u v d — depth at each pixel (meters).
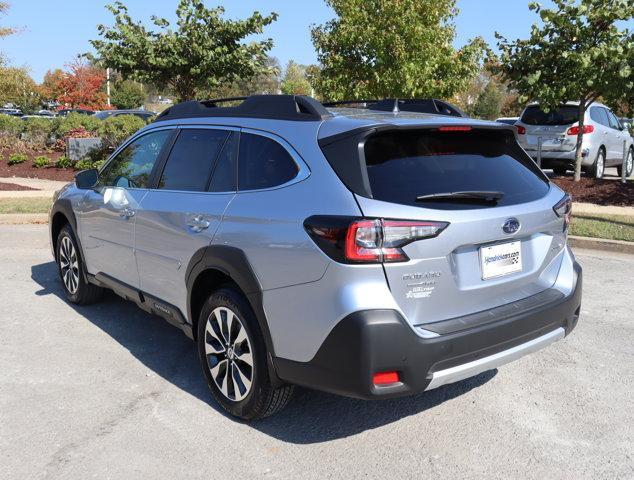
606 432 3.70
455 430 3.71
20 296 6.27
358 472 3.27
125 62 14.11
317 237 3.17
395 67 14.45
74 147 16.91
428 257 3.15
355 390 3.09
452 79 15.26
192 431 3.67
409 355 3.08
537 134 14.88
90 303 5.97
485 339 3.30
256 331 3.54
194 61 14.52
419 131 3.50
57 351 4.88
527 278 3.68
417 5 14.20
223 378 3.85
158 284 4.44
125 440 3.56
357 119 3.50
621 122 16.89
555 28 12.35
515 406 4.02
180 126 4.58
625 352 4.95
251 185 3.73
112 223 4.93
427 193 3.24
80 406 3.97
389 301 3.07
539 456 3.43
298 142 3.55
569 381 4.41
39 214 10.04
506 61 12.96
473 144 3.72
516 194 3.63
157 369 4.57
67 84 39.56
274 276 3.37
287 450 3.47
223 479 3.19
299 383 3.34
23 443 3.51
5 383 4.29
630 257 8.15
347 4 14.51
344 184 3.22
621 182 13.39
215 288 4.12
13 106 51.75
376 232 3.05
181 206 4.12
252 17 14.56
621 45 11.60
